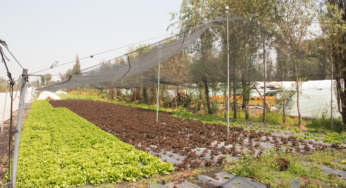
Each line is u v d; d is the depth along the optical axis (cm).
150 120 1716
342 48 1270
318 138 1174
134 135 1185
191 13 1861
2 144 1000
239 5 1532
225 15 995
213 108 2175
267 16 1423
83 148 901
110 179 609
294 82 1495
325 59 1257
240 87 1708
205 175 654
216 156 842
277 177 618
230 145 1000
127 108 2697
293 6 1305
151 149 938
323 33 1273
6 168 696
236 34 1420
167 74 1978
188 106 2736
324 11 1323
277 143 1011
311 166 678
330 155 830
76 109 2545
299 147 987
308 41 1280
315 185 554
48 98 4600
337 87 1368
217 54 1538
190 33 850
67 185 569
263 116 1634
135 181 616
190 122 1648
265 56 1333
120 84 2753
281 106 1628
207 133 1221
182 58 1800
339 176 644
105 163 686
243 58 1462
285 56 1265
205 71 1738
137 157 770
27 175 588
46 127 1331
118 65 1055
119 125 1498
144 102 3475
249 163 670
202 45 1562
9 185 524
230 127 1409
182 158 824
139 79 2355
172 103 2997
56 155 786
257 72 1457
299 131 1324
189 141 1052
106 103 3469
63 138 1086
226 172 676
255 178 616
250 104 2409
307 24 1277
